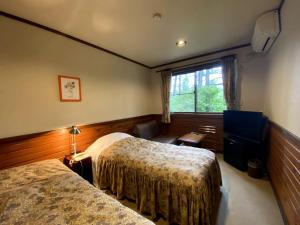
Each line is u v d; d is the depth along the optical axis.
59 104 2.44
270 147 2.58
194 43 3.03
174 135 4.19
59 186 1.50
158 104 4.60
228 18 2.19
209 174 1.83
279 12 1.99
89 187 1.49
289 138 1.63
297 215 1.35
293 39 1.53
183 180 1.62
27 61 2.09
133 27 2.36
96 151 2.54
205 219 1.56
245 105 3.27
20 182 1.58
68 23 2.19
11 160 1.95
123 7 1.87
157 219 1.78
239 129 2.99
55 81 2.38
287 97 1.71
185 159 2.00
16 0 1.67
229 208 1.92
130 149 2.41
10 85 1.94
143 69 4.35
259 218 1.75
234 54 3.22
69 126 2.58
